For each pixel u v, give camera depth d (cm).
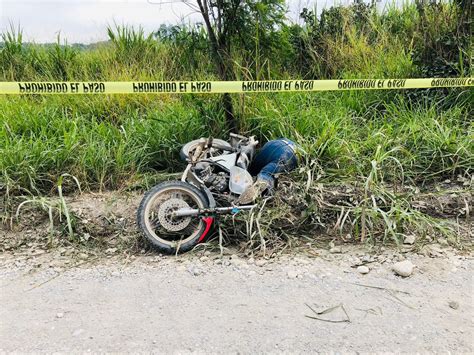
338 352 269
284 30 549
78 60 668
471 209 437
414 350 272
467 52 571
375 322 297
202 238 399
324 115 533
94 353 269
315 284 341
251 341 279
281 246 397
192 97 554
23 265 376
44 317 305
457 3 573
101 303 321
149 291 335
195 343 277
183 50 615
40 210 434
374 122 546
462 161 477
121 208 443
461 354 269
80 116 546
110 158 494
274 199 430
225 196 410
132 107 585
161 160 516
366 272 356
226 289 335
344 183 453
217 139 471
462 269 360
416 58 595
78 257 390
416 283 342
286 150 450
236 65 512
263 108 536
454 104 562
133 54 660
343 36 663
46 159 476
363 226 397
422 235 402
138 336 284
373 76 612
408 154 471
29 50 686
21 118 534
